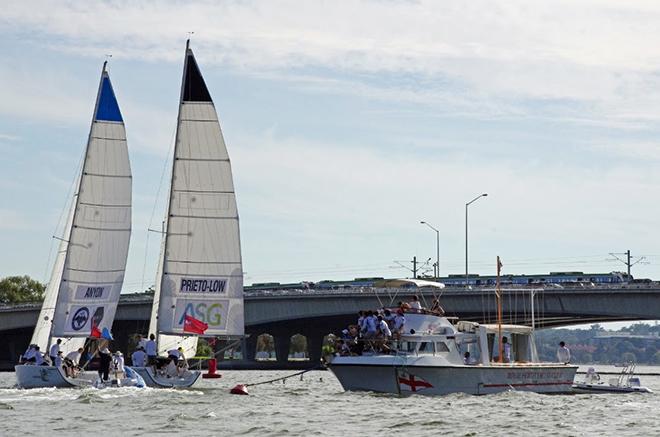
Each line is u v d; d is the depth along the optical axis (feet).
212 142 463.42
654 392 510.17
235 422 326.85
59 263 476.95
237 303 464.24
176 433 298.56
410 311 428.15
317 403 391.65
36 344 467.93
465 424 325.62
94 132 468.34
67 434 294.05
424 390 416.26
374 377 420.36
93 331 467.52
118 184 472.03
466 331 434.30
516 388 442.91
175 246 464.65
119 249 472.85
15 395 403.13
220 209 464.24
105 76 469.98
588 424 331.98
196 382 467.93
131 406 370.94
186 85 462.60
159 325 464.65
